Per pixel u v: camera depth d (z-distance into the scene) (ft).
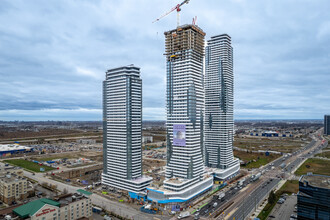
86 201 524.11
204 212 571.69
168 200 588.50
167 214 563.48
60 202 498.28
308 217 431.02
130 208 602.44
